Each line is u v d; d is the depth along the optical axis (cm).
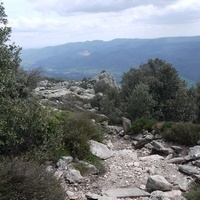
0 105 425
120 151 616
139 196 384
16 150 414
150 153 652
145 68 1424
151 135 744
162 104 1170
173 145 667
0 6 562
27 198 286
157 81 1211
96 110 1750
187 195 366
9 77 477
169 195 366
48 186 303
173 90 1216
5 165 310
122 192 393
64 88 3039
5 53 503
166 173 482
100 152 551
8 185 285
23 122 420
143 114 1035
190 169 483
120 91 1582
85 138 533
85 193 387
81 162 472
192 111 1200
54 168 438
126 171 485
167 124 763
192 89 1357
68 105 1653
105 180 442
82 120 620
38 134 438
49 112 485
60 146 457
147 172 484
